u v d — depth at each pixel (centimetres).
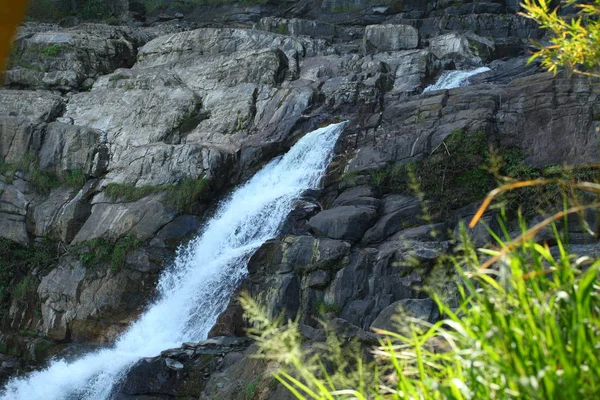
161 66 2303
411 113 1727
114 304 1680
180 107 2030
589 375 251
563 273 289
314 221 1515
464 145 1559
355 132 1769
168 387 1304
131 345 1609
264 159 1867
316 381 327
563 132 1539
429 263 1384
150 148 1869
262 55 2111
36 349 1648
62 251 1844
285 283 1436
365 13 2728
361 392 346
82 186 1922
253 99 2005
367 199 1555
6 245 1869
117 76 2206
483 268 292
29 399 1518
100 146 1956
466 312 303
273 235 1623
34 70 2267
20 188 1927
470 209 1497
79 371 1468
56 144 1956
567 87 1570
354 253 1437
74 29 2497
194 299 1598
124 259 1714
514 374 262
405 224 1501
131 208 1778
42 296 1756
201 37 2291
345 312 1391
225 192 1842
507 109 1617
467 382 288
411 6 2681
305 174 1731
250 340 1362
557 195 1431
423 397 304
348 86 1934
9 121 1981
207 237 1727
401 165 1588
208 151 1838
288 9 2853
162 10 3019
